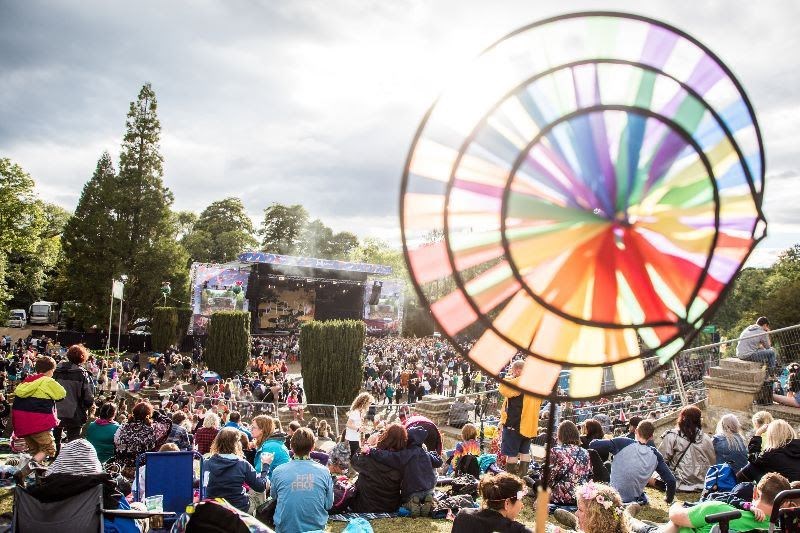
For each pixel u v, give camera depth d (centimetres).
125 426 745
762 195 197
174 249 4641
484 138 195
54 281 6431
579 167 198
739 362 977
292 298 5066
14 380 2105
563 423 670
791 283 3775
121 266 4462
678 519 412
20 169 4391
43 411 742
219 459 586
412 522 617
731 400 980
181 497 596
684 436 751
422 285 197
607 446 713
